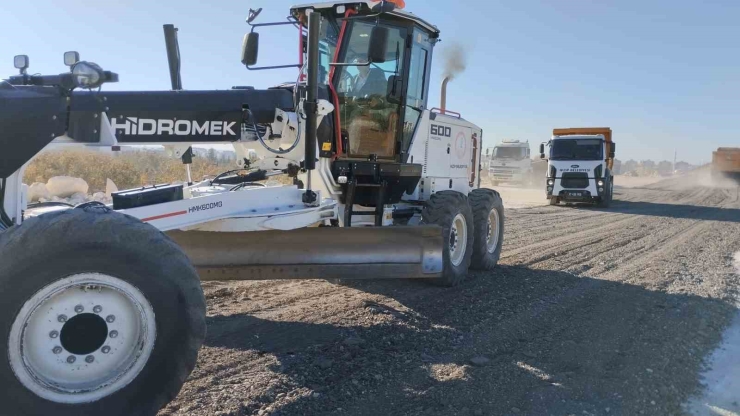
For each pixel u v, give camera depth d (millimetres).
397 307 5902
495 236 8398
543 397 3838
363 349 4598
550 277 7742
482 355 4605
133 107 4230
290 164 5383
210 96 4582
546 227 13852
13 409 2719
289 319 5320
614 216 17219
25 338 2738
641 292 7004
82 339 2871
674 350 4879
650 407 3775
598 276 7941
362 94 6445
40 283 2738
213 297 5957
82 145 3670
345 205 6301
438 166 7668
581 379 4172
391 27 6434
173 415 3314
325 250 5070
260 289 6402
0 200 3424
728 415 3723
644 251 10344
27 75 3967
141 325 2951
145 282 2922
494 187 32969
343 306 5836
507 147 33156
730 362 4711
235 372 4004
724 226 14656
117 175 14656
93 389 2867
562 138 21359
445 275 6691
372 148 6609
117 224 2924
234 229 4598
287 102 5105
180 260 3043
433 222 6684
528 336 5133
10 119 3291
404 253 5258
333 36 6191
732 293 7121
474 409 3611
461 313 5762
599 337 5160
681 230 13680
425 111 7242
